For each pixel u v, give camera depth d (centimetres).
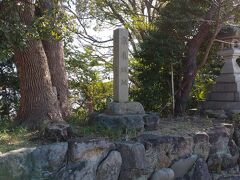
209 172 603
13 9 533
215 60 992
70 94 998
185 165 552
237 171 650
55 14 575
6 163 388
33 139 492
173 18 803
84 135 527
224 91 833
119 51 633
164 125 672
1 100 955
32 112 612
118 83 632
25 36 523
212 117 806
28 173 404
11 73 957
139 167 476
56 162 423
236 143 678
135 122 589
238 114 769
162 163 523
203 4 833
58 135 487
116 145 482
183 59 847
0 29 480
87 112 936
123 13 1200
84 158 442
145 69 845
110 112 618
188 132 603
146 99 842
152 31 848
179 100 852
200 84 1037
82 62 1085
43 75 631
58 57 820
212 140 611
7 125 604
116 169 472
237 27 817
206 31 820
